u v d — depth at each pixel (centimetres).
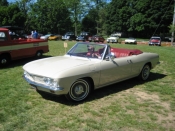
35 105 412
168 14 4991
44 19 5619
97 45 508
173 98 478
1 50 789
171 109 414
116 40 3541
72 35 3822
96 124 341
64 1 6091
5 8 5069
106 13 6325
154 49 1778
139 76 607
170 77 678
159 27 5175
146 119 366
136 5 5506
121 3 5888
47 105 413
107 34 6450
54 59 502
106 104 428
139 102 446
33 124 335
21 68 782
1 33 798
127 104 432
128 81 617
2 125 329
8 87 524
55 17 5553
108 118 365
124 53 596
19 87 528
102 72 464
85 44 531
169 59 1070
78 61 472
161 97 482
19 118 354
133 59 561
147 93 508
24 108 395
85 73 426
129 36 6025
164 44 3328
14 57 852
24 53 900
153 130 330
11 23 4925
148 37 5691
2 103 417
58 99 446
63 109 396
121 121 354
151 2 5134
